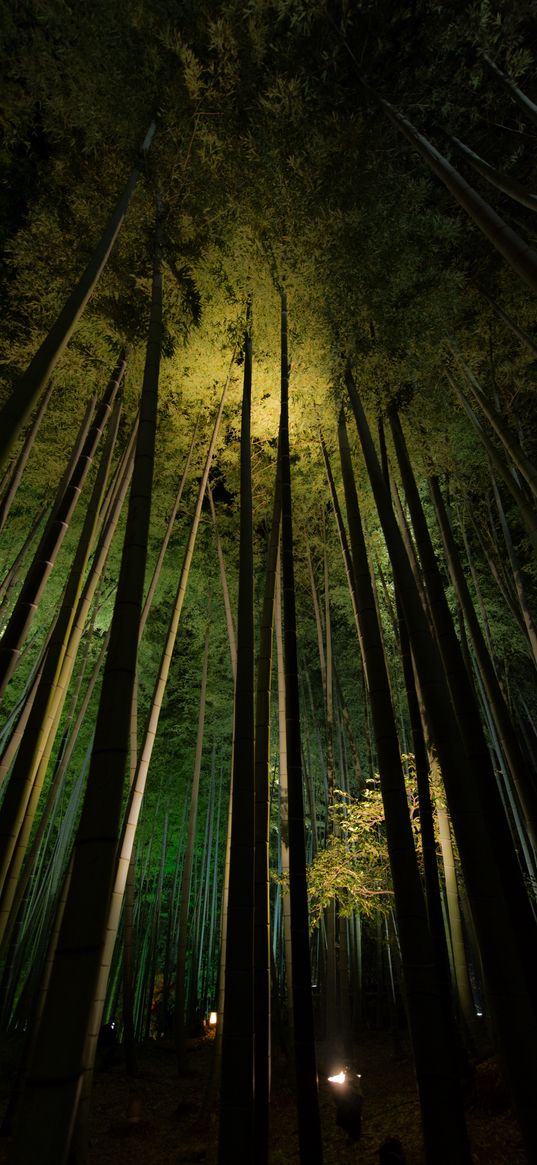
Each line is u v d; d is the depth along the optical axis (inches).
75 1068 49.5
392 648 311.0
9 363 213.2
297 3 148.6
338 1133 190.5
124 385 215.2
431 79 169.8
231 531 376.8
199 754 327.9
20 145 224.5
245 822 94.7
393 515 122.6
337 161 174.9
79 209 187.0
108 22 168.9
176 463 280.4
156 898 410.9
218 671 415.2
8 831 105.0
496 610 315.0
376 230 170.6
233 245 186.2
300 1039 91.1
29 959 331.0
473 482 253.6
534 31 170.6
